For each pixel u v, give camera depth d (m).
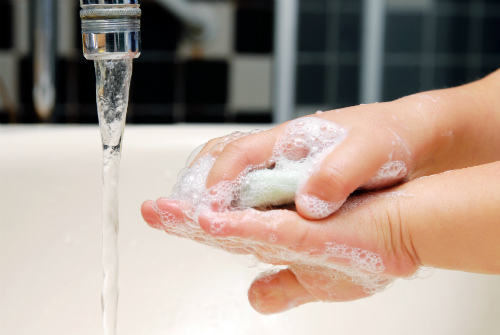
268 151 0.44
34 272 0.58
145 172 0.62
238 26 1.13
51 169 0.59
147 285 0.61
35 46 0.79
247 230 0.41
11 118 1.09
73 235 0.59
